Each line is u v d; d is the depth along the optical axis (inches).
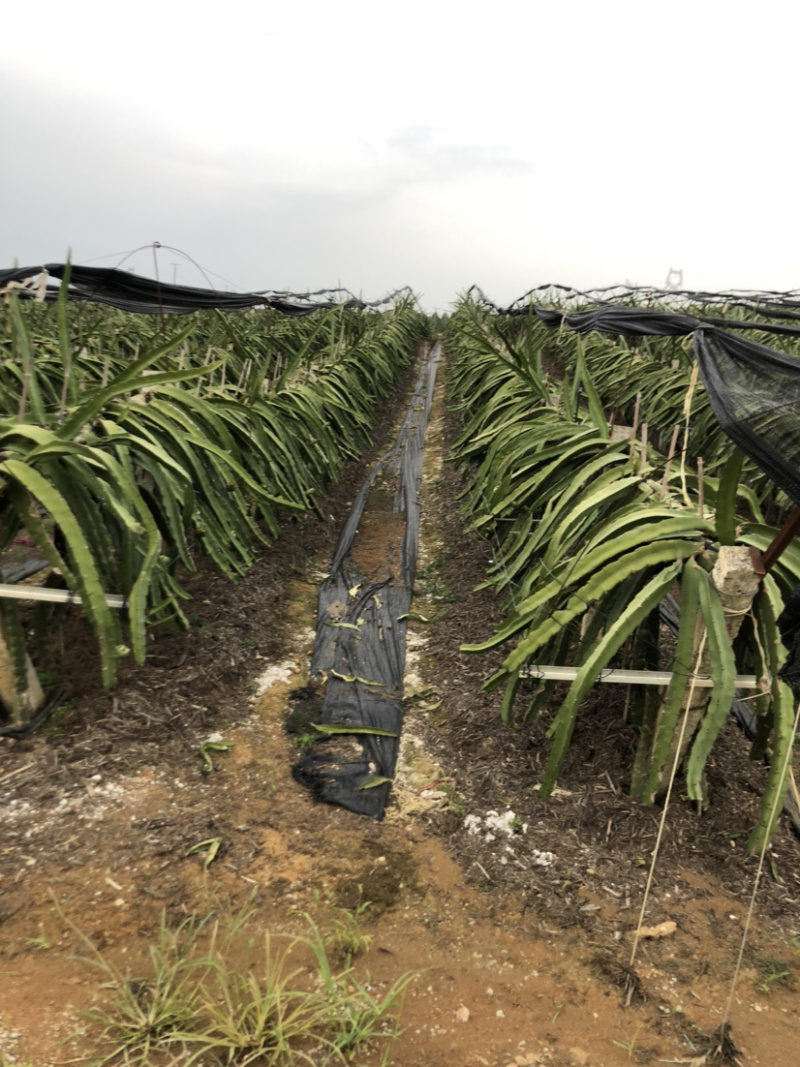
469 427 198.8
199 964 61.2
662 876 79.8
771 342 279.4
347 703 114.3
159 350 103.7
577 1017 62.9
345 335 365.7
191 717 103.3
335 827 87.0
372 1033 58.0
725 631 73.5
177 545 110.4
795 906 76.7
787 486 65.0
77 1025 57.2
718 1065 58.6
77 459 91.0
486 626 137.3
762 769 98.0
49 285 168.2
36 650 106.0
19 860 74.0
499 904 75.9
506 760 99.1
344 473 247.0
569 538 103.0
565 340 395.5
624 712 104.7
